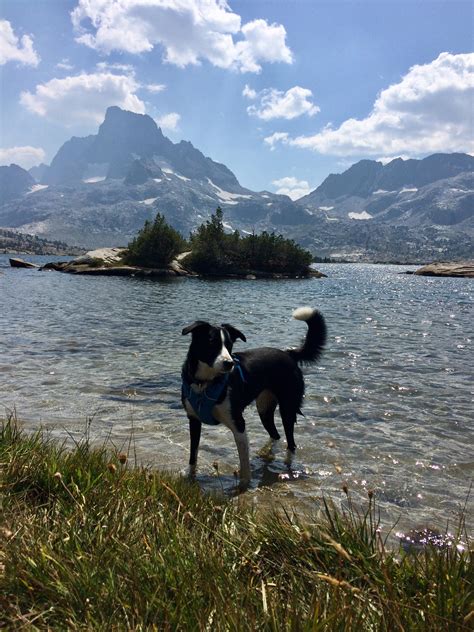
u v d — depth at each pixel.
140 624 0.77
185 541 1.06
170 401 2.82
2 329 5.14
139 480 1.46
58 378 3.23
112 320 6.08
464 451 2.17
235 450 2.18
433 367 3.85
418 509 1.63
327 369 3.74
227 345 1.90
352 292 12.98
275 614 0.78
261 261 20.39
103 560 0.96
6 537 1.02
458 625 0.73
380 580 0.92
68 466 1.45
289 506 1.63
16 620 0.79
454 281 20.61
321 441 2.29
